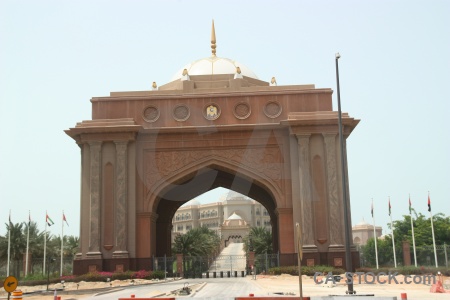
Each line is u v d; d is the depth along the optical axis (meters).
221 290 15.75
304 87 24.47
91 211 22.94
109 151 23.59
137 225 23.25
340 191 22.84
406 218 41.56
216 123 23.88
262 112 23.94
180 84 25.95
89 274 21.53
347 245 13.13
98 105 24.25
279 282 18.73
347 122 23.09
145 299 10.55
